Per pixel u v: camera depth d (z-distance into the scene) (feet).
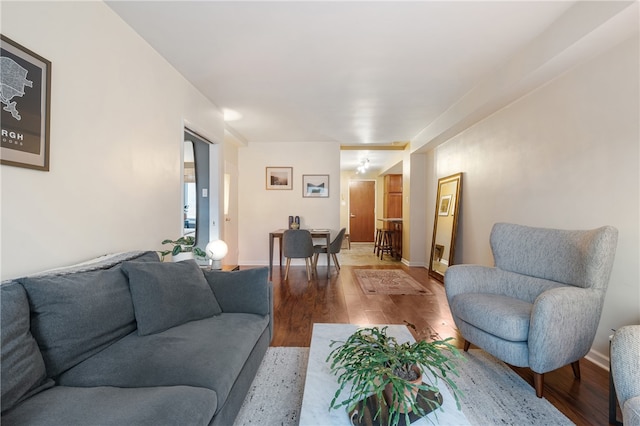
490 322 6.00
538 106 8.48
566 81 7.50
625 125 6.11
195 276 6.01
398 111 12.60
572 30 6.16
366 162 25.12
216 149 12.32
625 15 5.24
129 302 4.91
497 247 7.86
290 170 18.52
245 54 7.90
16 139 4.17
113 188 6.09
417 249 18.52
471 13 6.27
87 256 5.43
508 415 5.01
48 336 3.74
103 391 3.49
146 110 7.23
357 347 3.82
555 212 7.96
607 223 6.53
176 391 3.51
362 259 21.79
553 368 5.36
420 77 9.36
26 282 3.73
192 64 8.39
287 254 15.03
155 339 4.70
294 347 7.51
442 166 15.52
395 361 3.43
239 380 4.69
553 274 6.59
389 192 28.96
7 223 4.11
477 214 11.98
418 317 9.61
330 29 6.82
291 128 15.30
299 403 5.34
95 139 5.62
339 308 10.48
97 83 5.67
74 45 5.16
